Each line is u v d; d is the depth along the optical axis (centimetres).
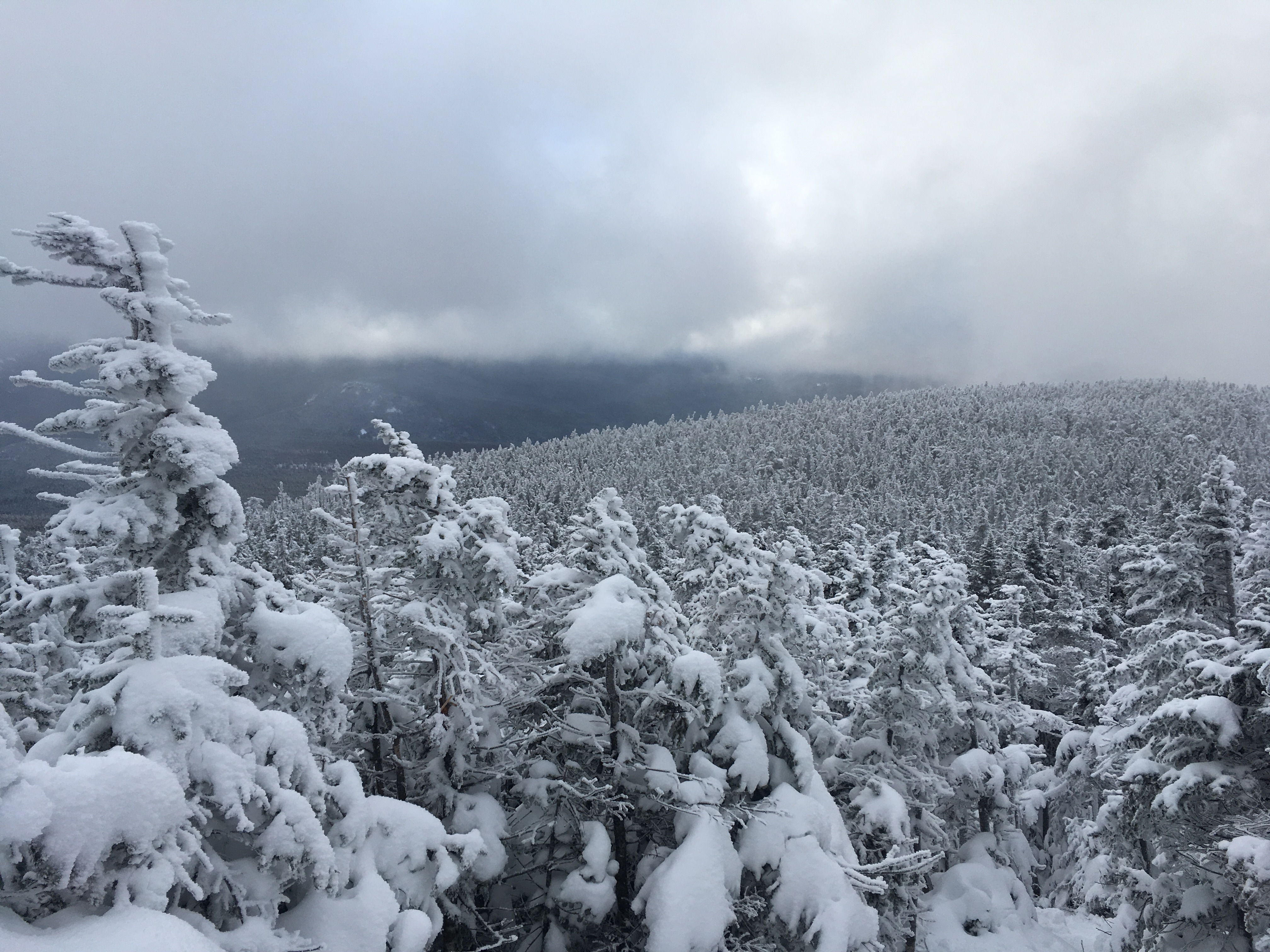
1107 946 1923
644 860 1184
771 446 16550
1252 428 16550
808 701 1368
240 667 797
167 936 424
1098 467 12544
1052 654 3462
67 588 692
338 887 631
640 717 1276
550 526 7081
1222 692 1251
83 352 670
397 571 1090
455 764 1063
